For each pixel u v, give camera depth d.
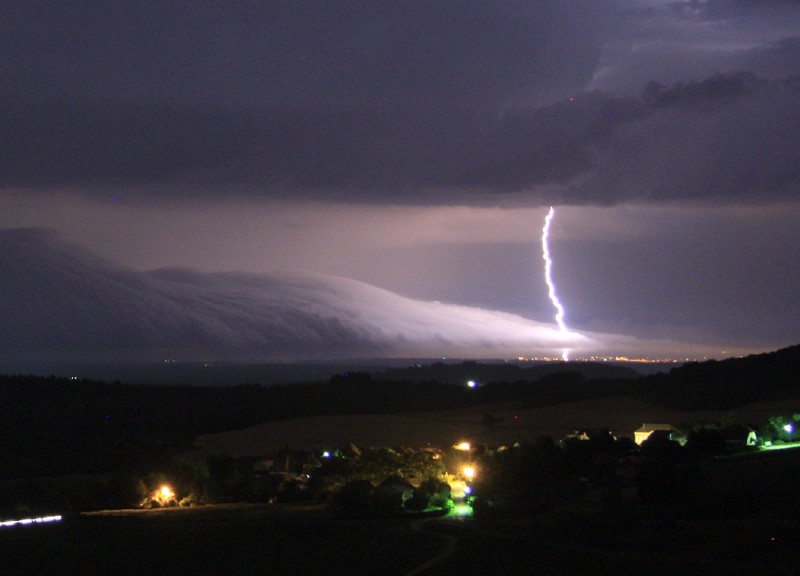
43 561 39.75
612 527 39.50
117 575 37.28
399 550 39.31
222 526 46.69
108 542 43.12
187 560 39.44
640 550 36.12
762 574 31.67
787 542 34.62
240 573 37.06
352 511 49.41
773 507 39.88
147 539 43.72
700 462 51.19
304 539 42.72
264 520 48.28
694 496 42.12
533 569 34.75
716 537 36.34
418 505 49.94
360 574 35.84
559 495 48.91
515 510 47.56
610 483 50.53
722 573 32.12
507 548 38.03
